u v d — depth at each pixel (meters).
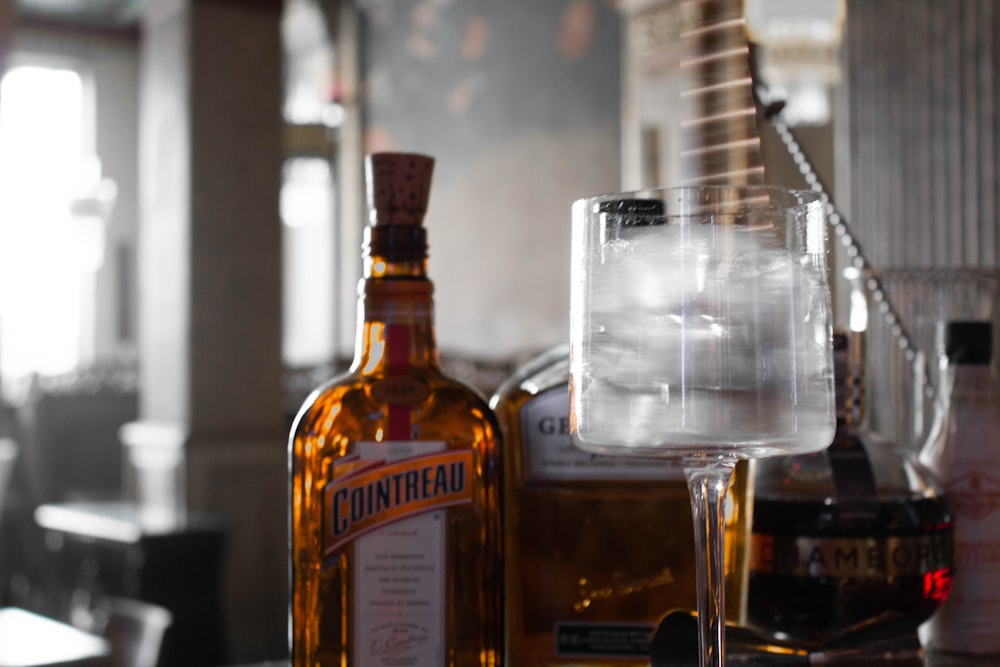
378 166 0.63
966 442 0.73
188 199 5.04
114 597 4.20
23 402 6.73
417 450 0.61
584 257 0.49
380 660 0.61
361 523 0.61
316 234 9.83
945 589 0.67
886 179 2.05
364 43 9.29
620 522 0.67
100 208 9.25
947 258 1.95
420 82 8.60
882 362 0.74
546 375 0.69
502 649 0.63
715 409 0.45
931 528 0.65
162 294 5.25
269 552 5.15
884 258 2.04
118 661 2.17
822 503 0.64
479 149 7.97
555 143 7.18
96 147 9.34
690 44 0.60
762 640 0.62
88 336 9.37
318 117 6.84
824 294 0.50
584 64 6.89
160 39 5.26
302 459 0.62
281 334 5.23
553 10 7.18
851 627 0.63
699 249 0.46
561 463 0.67
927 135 1.99
